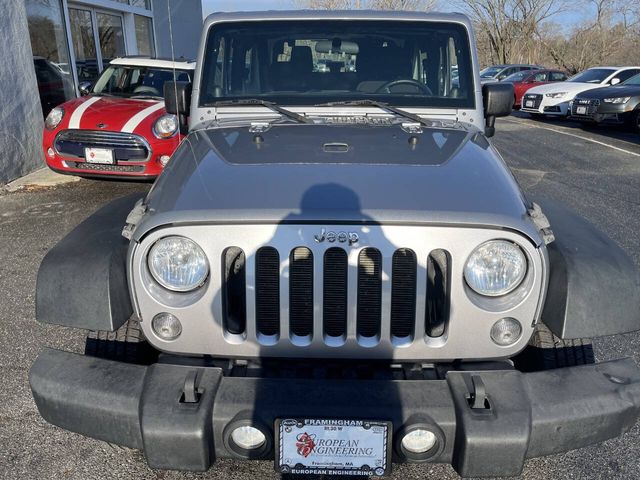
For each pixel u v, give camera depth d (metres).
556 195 6.99
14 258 4.86
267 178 2.19
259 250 1.98
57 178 7.69
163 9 14.57
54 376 2.01
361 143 2.61
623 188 7.38
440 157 2.44
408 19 3.28
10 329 3.66
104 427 1.95
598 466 2.53
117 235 2.28
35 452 2.60
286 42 3.26
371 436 1.87
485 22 38.31
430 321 2.05
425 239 1.95
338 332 2.05
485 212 1.98
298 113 3.13
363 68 3.27
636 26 34.88
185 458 1.87
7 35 7.47
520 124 14.52
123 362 2.10
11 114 7.52
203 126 3.02
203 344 2.07
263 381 1.94
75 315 2.08
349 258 1.95
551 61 37.62
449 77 3.25
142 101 7.18
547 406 1.89
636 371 2.03
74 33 10.82
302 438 1.88
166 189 2.22
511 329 2.03
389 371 2.11
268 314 2.04
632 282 2.11
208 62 3.28
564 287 2.07
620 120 12.30
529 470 2.50
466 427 1.82
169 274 2.01
